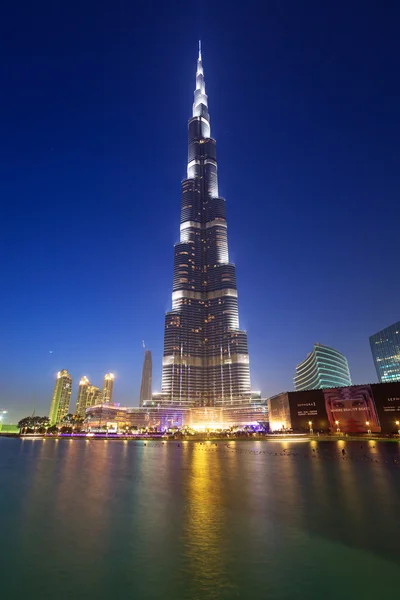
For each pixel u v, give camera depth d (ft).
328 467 157.99
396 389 420.36
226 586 43.68
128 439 492.54
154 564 50.19
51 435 596.70
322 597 40.83
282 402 521.65
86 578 45.88
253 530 65.36
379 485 111.75
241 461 187.42
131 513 77.92
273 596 41.22
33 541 59.67
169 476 133.59
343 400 448.65
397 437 378.73
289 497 94.07
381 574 46.88
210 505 85.35
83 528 66.95
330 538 60.90
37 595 41.24
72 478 129.39
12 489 107.34
